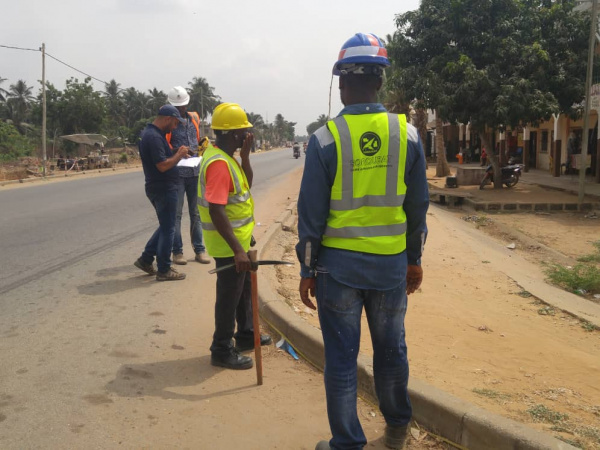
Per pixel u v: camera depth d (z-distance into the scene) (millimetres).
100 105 50906
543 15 18141
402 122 2520
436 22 18688
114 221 10742
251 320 4234
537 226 14008
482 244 11039
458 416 2855
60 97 49969
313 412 3273
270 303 4785
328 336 2561
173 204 5785
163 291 5641
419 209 2598
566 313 6289
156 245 6137
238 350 4141
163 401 3369
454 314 5855
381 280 2514
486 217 15375
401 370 2697
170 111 5559
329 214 2527
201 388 3561
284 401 3406
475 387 3807
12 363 3863
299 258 2518
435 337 5039
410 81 19047
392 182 2477
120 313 4961
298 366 3959
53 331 4496
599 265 9914
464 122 18312
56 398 3363
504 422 2723
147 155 5555
